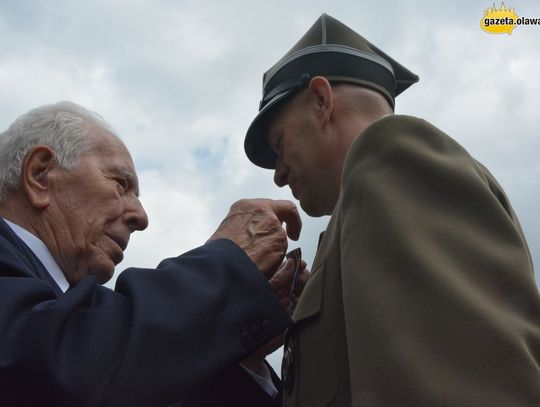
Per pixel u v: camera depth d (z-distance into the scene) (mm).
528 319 1123
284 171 1976
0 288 1455
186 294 1520
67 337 1397
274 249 1700
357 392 1123
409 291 1156
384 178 1323
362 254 1253
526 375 1025
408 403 1057
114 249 1985
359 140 1417
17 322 1403
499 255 1179
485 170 1544
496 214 1236
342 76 1895
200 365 1461
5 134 2018
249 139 2076
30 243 1895
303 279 1927
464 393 1027
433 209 1261
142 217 2064
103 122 2100
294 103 1927
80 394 1342
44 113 2020
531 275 1164
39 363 1340
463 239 1209
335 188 1868
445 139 1396
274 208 1798
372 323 1156
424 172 1305
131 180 2070
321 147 1861
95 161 2002
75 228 1938
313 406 1401
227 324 1523
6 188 1966
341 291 1417
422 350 1086
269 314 1561
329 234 1545
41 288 1494
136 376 1393
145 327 1433
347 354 1365
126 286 1529
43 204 1931
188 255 1637
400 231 1221
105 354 1396
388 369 1097
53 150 1969
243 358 1542
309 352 1461
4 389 1356
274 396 1917
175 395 1422
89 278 1516
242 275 1593
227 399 1753
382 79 1948
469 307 1092
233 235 1722
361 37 2006
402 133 1382
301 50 1953
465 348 1064
